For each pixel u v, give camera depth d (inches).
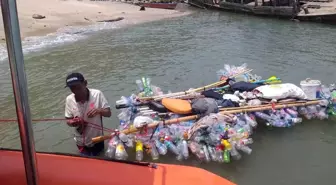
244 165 240.2
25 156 77.1
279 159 247.4
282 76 463.2
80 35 810.2
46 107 347.6
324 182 222.7
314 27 928.9
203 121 252.1
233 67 404.8
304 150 258.8
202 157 240.8
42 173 123.2
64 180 122.2
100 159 134.4
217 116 258.1
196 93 318.3
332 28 901.2
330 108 309.3
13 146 267.7
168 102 285.0
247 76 378.9
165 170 134.2
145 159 243.1
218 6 1461.6
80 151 226.1
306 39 746.2
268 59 559.8
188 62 540.4
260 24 1015.0
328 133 282.5
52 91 397.4
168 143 247.9
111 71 488.7
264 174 230.5
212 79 446.6
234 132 250.8
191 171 136.0
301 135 279.6
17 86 70.9
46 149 260.5
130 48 658.2
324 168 237.5
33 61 549.6
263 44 691.4
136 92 391.2
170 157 245.6
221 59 561.0
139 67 510.0
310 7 1213.7
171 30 906.1
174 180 129.3
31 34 783.1
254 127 283.4
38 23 906.7
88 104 211.9
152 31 888.3
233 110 282.4
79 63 537.0
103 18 1085.1
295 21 1052.5
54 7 1190.3
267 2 1320.1
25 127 74.3
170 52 618.2
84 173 125.3
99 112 212.1
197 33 851.4
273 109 291.7
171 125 259.6
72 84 200.1
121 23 1031.0
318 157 249.9
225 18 1189.7
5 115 329.1
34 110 338.6
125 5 1508.4
